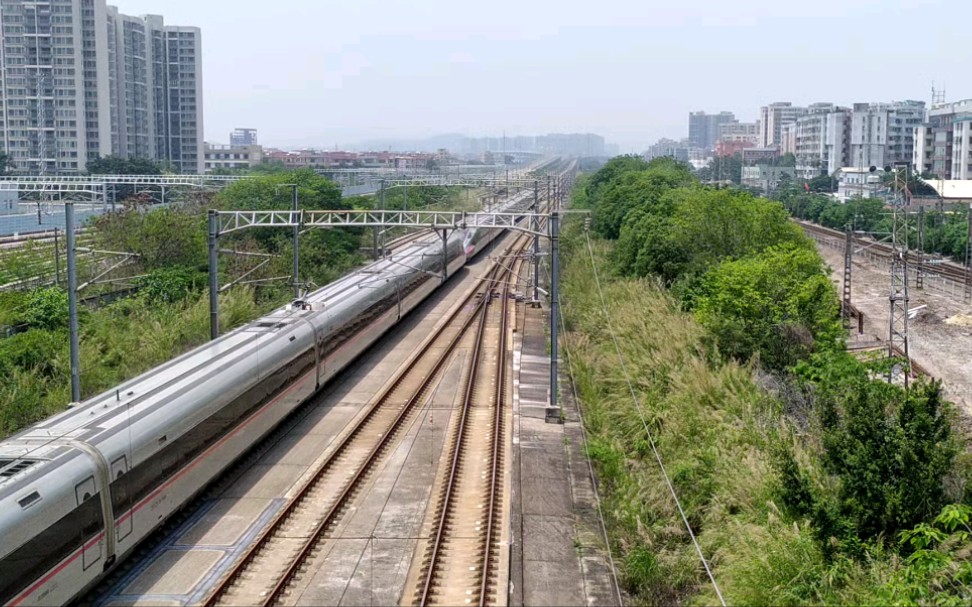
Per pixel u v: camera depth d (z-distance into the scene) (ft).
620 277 185.78
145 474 64.59
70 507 55.31
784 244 146.41
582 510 76.95
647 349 120.67
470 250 241.76
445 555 66.39
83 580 56.65
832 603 57.47
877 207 311.68
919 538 60.90
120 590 60.13
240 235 184.24
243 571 63.00
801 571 60.34
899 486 65.00
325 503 75.97
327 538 69.21
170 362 81.56
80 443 59.21
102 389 108.06
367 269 153.79
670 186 260.01
